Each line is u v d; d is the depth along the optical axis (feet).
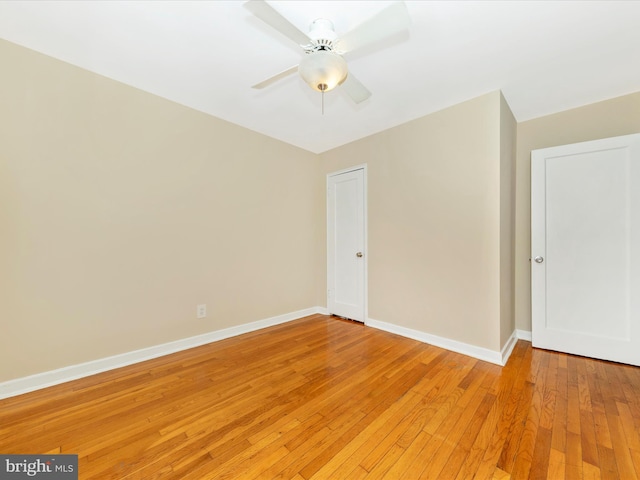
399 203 9.93
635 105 7.72
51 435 4.77
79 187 6.77
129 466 4.14
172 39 5.83
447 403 5.73
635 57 6.29
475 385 6.44
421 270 9.29
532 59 6.41
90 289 6.95
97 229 7.04
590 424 5.02
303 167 12.42
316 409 5.55
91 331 6.97
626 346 7.46
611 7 4.92
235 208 9.93
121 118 7.39
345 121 9.71
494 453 4.39
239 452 4.43
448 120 8.64
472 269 8.13
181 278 8.57
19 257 6.03
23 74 6.06
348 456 4.36
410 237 9.61
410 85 7.48
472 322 8.10
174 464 4.18
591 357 7.89
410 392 6.15
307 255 12.64
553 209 8.52
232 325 9.83
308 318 12.14
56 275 6.48
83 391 6.16
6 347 5.91
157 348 8.05
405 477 3.97
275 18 4.35
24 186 6.07
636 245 7.37
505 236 8.16
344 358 7.93
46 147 6.32
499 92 7.67
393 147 10.11
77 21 5.34
